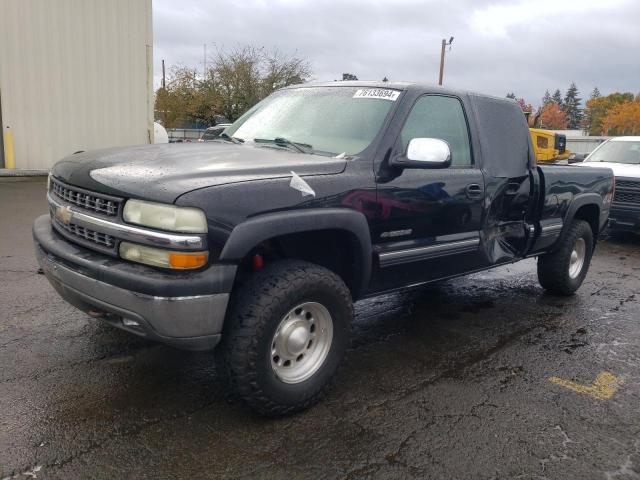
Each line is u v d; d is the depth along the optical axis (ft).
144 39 47.21
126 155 11.24
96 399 10.99
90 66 44.88
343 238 11.59
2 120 42.37
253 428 10.33
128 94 47.19
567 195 18.25
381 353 14.24
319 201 10.61
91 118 45.65
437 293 19.95
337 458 9.58
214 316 9.38
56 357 12.65
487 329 16.43
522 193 16.42
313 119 13.46
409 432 10.51
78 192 10.57
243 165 10.41
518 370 13.61
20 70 42.24
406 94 13.07
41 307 15.60
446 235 13.89
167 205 9.05
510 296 20.04
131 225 9.41
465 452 9.96
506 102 16.42
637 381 13.32
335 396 11.76
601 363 14.30
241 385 9.89
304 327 10.81
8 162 43.01
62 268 10.33
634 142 35.53
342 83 14.39
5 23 41.19
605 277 23.95
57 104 44.01
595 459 9.96
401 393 12.06
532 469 9.57
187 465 9.15
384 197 11.93
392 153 12.28
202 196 9.13
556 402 12.04
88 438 9.70
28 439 9.53
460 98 14.65
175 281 8.98
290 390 10.49
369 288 12.50
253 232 9.48
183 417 10.57
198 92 123.85
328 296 10.78
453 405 11.66
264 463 9.33
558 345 15.42
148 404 10.93
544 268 19.40
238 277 10.50
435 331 16.05
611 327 17.15
